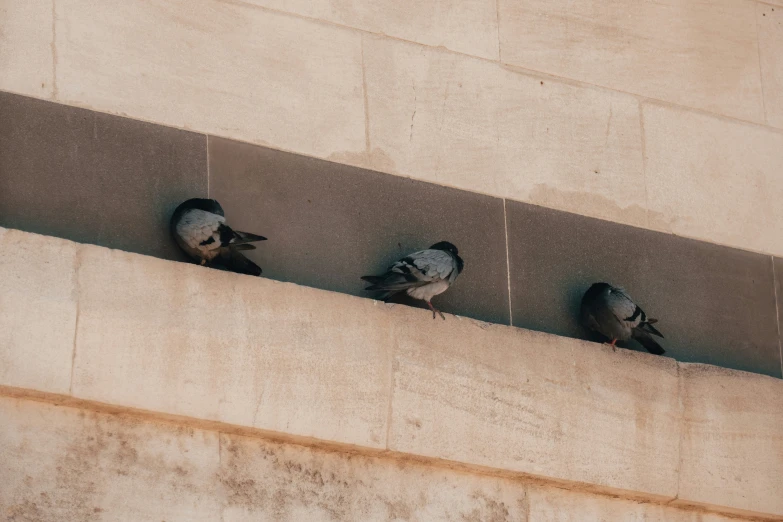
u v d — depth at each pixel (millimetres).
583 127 14039
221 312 11109
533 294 13125
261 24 12758
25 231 11016
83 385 10484
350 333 11586
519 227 13312
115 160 11688
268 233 12148
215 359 10969
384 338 11703
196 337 10945
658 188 14203
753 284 14328
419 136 13156
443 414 11773
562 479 12148
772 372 14078
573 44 14336
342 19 13188
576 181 13781
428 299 12062
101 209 11477
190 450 10914
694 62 14930
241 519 10898
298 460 11312
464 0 13914
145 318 10812
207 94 12281
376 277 11867
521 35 14094
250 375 11070
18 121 11391
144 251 11523
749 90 15102
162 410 10703
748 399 13211
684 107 14672
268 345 11203
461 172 13234
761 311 14266
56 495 10320
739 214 14531
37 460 10352
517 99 13781
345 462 11500
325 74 12906
